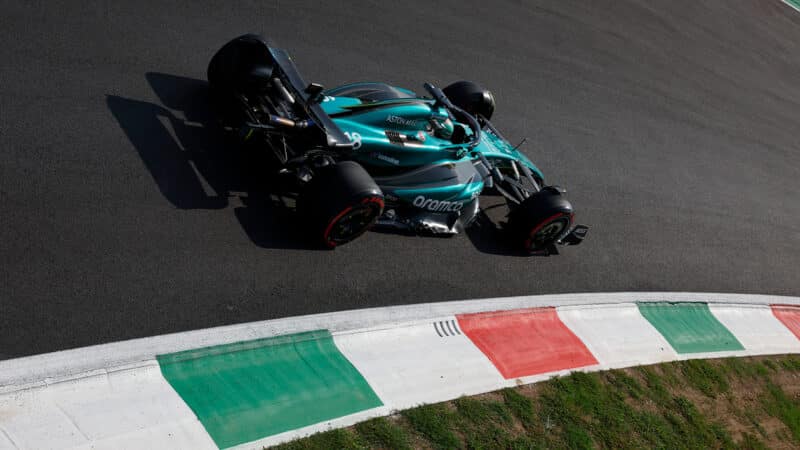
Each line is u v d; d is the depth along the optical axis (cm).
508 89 1155
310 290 626
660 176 1191
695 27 1908
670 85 1523
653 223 1066
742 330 959
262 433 482
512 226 824
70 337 484
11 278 501
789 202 1366
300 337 574
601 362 750
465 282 754
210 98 768
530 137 1076
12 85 654
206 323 545
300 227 674
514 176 960
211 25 891
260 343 548
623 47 1556
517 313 751
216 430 468
